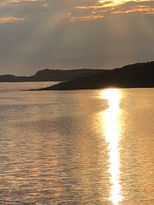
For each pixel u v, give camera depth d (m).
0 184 28.55
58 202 24.70
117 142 46.44
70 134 54.53
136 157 36.88
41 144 45.69
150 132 55.56
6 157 37.94
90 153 39.38
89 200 25.03
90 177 30.06
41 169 32.81
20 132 57.44
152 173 30.84
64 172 31.73
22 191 26.91
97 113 90.44
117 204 24.34
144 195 25.84
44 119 78.25
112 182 28.70
